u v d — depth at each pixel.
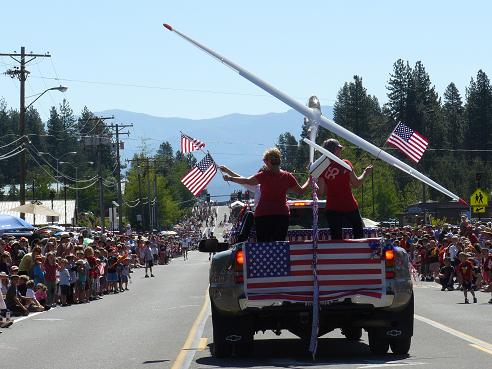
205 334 20.02
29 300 28.98
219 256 14.48
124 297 35.75
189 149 24.94
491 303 28.47
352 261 14.11
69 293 32.75
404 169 14.26
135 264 68.88
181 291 38.00
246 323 14.68
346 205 14.98
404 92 175.00
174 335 19.97
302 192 15.06
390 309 14.31
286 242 14.17
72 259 32.75
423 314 23.92
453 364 13.59
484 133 176.00
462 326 20.30
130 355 16.39
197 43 13.99
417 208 111.56
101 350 17.39
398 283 14.14
